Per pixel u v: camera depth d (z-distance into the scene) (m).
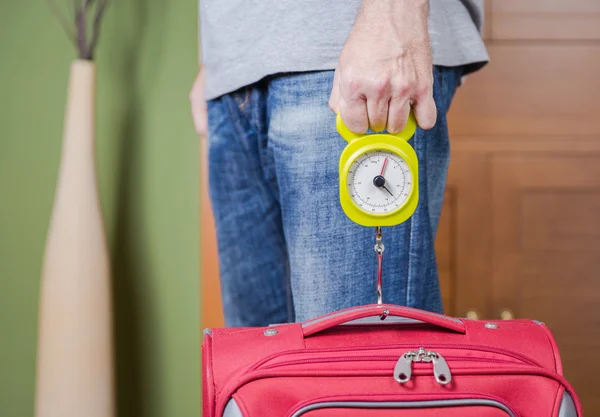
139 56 1.55
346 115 0.64
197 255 1.57
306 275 0.80
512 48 1.61
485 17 1.61
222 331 0.68
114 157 1.57
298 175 0.79
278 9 0.79
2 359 1.60
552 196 1.64
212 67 0.89
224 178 0.92
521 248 1.64
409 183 0.66
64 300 1.37
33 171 1.58
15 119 1.58
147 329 1.58
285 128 0.79
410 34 0.64
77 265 1.37
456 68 0.86
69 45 1.57
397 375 0.60
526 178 1.63
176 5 1.54
